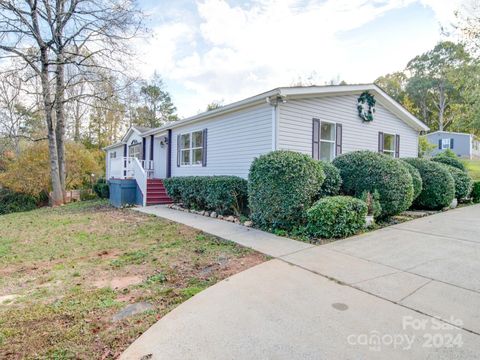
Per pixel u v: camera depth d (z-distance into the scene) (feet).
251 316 8.68
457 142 90.27
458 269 11.94
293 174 18.52
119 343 7.56
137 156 57.41
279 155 19.89
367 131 33.53
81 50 43.21
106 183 54.34
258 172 20.51
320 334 7.64
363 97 32.65
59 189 44.86
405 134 39.04
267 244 16.53
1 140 58.75
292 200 18.48
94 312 9.39
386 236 17.28
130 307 9.71
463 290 10.06
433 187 25.55
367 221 18.93
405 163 24.41
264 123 26.53
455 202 27.76
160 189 38.83
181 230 21.25
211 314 8.88
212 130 33.60
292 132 26.37
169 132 43.04
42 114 48.21
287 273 12.10
